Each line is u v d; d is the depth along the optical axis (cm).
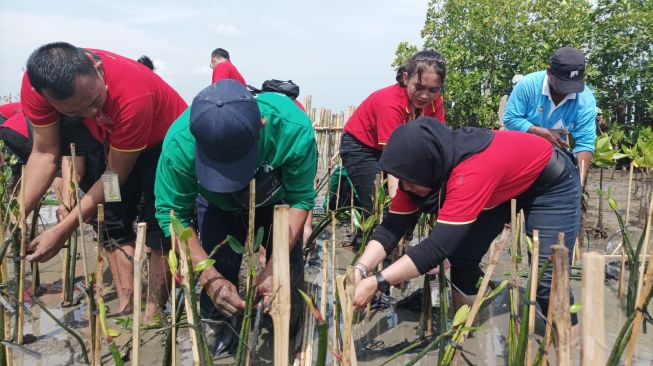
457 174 242
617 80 1060
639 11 1033
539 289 295
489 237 309
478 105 1009
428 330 332
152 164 346
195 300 216
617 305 381
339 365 246
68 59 260
